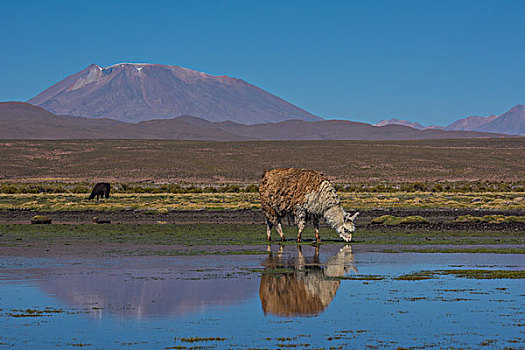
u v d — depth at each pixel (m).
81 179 154.75
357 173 162.00
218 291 20.95
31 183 140.50
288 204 35.12
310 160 179.88
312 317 17.42
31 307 18.61
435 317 17.41
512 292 20.91
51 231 42.94
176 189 106.44
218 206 65.12
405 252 31.48
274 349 14.37
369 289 21.38
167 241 36.75
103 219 54.47
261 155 188.25
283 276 24.00
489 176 154.88
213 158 183.12
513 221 48.91
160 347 14.53
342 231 34.84
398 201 74.12
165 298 19.83
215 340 15.13
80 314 17.72
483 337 15.41
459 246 34.06
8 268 26.06
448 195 87.94
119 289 21.30
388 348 14.48
